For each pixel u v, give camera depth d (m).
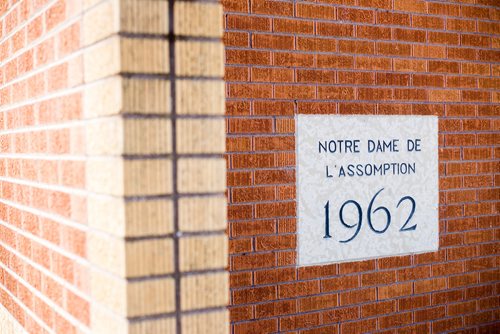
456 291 4.37
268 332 3.69
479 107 4.43
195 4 1.59
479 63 4.42
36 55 2.20
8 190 2.71
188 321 1.60
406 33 4.12
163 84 1.56
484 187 4.47
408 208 4.15
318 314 3.84
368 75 3.98
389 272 4.09
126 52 1.51
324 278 3.86
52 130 2.03
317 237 3.82
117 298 1.56
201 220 1.61
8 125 2.67
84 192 1.76
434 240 4.26
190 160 1.60
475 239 4.44
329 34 3.85
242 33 3.60
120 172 1.52
